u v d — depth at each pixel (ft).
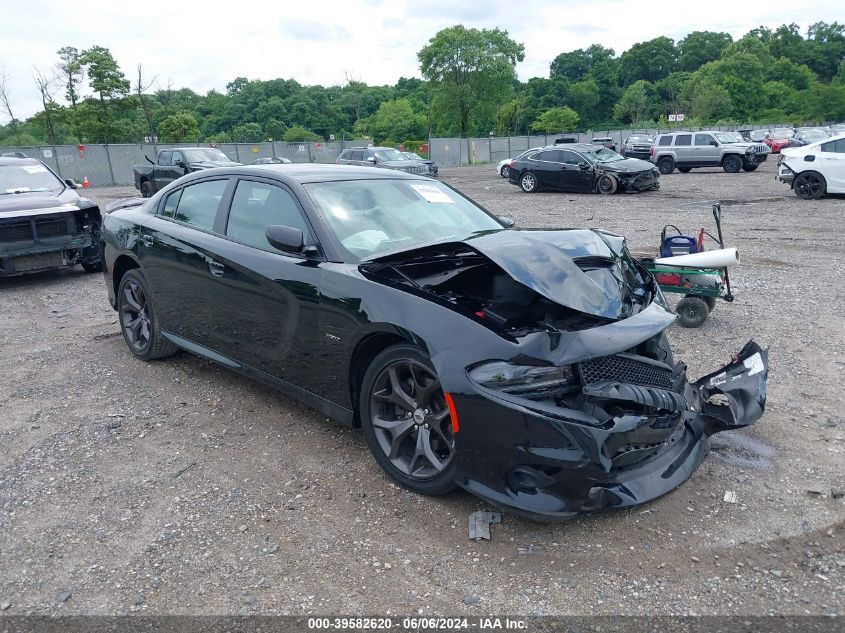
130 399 14.92
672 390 10.69
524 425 8.87
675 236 20.97
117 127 157.89
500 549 9.32
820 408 13.80
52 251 28.37
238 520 10.14
